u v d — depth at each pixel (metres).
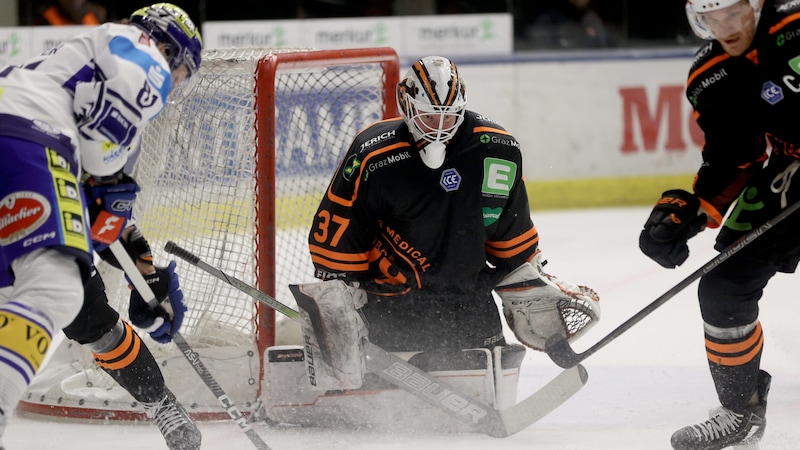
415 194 12.16
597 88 32.09
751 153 11.27
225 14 31.52
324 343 11.70
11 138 9.06
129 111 9.55
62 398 13.27
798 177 10.74
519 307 13.29
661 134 32.56
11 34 30.36
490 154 12.31
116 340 11.08
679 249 11.55
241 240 13.74
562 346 12.26
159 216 14.09
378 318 12.88
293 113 15.66
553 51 32.62
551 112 32.00
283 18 31.75
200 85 13.72
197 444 11.28
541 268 13.38
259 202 13.21
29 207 8.91
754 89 10.58
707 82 10.88
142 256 11.23
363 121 15.62
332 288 11.57
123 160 9.94
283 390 12.78
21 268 8.98
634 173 32.56
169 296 11.29
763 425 11.47
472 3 32.06
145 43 9.87
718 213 11.58
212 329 13.71
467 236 12.38
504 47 31.98
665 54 32.28
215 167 13.77
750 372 11.13
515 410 12.20
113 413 13.09
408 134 12.27
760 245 10.80
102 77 9.60
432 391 12.11
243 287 11.45
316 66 13.81
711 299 10.95
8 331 8.66
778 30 10.15
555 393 12.21
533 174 32.19
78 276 9.20
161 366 13.27
